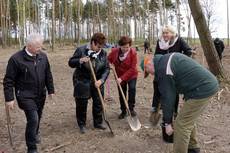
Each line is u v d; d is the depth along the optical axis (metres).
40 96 6.25
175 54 5.38
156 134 7.24
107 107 9.44
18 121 8.30
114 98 10.59
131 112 7.86
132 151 6.44
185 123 5.41
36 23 54.53
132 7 58.94
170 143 6.77
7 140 7.09
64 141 6.93
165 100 5.29
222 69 11.50
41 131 7.52
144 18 57.88
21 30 43.81
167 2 55.72
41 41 6.04
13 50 43.06
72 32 59.47
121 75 7.98
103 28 61.25
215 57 11.48
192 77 5.25
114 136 7.13
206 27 11.49
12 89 5.96
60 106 9.67
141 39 59.94
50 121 8.24
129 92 7.93
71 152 6.43
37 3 54.53
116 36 52.62
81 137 7.12
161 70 5.27
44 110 9.22
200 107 5.35
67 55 30.67
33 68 6.05
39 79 6.12
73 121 8.24
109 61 8.00
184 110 5.39
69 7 56.78
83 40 63.41
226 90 10.65
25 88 6.06
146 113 8.81
